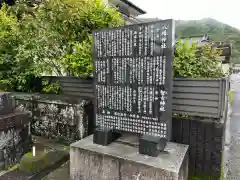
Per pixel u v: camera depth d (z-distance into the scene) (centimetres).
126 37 273
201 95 290
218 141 280
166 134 253
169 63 240
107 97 301
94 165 272
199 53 328
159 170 222
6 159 316
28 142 362
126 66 277
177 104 310
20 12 554
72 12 425
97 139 294
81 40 452
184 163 258
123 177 249
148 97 262
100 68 304
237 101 1102
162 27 241
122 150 271
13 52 512
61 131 427
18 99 480
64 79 472
